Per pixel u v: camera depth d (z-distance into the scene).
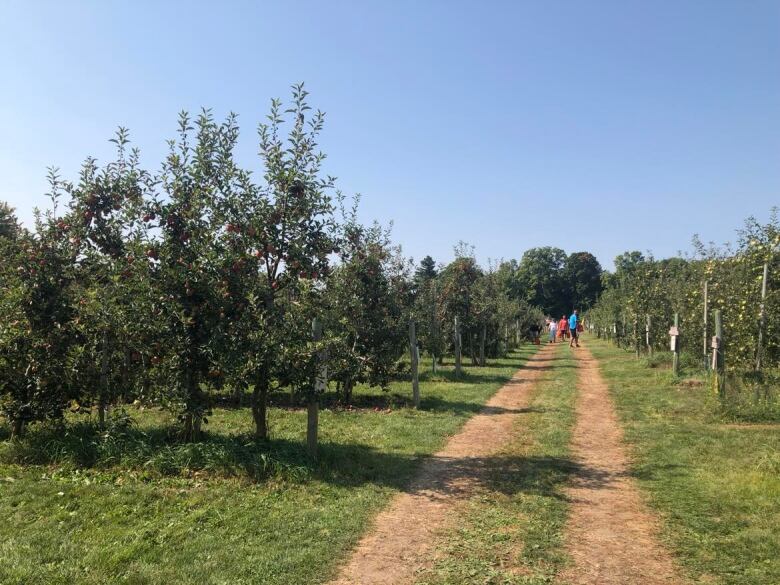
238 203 7.99
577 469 7.86
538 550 5.18
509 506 6.36
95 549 5.05
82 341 8.81
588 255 92.94
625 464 8.02
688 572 4.69
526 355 29.22
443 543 5.38
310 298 8.90
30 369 8.45
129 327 7.89
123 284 8.02
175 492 6.63
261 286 8.12
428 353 20.19
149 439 8.05
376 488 6.95
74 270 8.82
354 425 10.78
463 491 6.92
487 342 25.81
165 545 5.20
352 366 9.70
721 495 6.40
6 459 7.72
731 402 10.78
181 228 8.00
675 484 6.95
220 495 6.57
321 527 5.68
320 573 4.73
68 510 6.02
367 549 5.24
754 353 12.22
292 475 7.15
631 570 4.77
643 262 23.59
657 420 10.66
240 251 7.91
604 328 41.28
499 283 29.30
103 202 8.48
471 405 13.05
